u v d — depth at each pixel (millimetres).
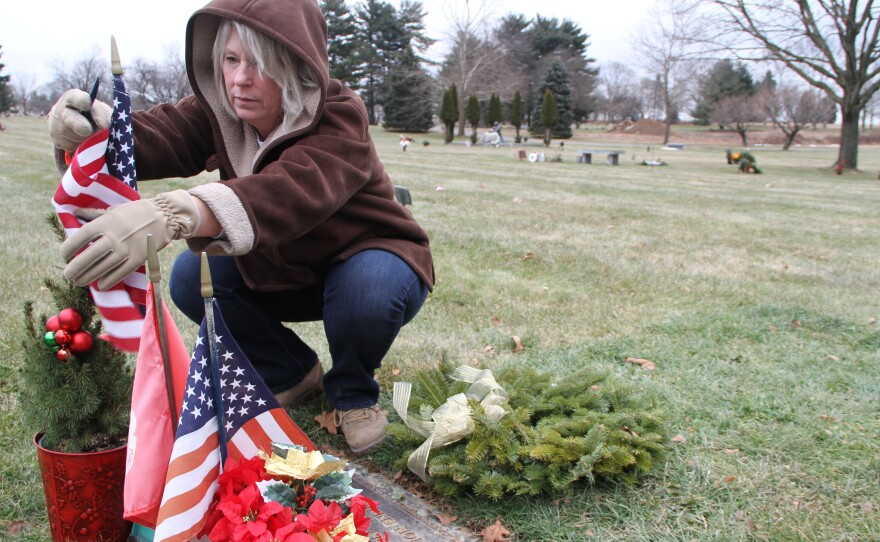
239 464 1816
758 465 2605
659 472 2521
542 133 56750
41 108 75000
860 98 22656
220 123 2340
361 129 2312
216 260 2641
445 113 43344
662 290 5387
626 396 2818
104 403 1971
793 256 7137
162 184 11148
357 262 2447
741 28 23516
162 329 1764
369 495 2385
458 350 3807
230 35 2115
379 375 3406
